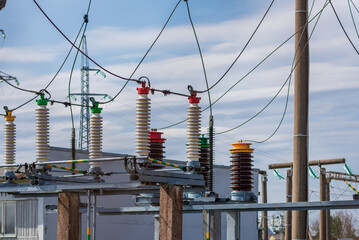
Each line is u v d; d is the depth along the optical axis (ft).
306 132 61.72
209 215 54.60
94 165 50.75
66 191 51.83
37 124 50.93
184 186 47.47
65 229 51.60
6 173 52.26
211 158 57.62
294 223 60.95
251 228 115.85
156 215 61.67
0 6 43.68
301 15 62.34
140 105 44.60
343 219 293.64
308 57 62.23
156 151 52.70
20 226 86.22
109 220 91.91
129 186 44.96
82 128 149.79
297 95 62.03
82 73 151.43
